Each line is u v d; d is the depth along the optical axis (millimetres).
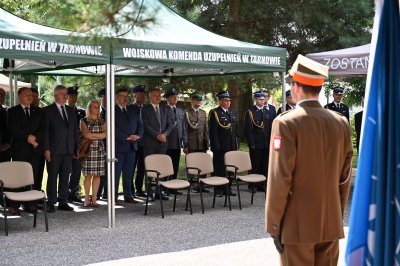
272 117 11305
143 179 10859
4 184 7758
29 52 7008
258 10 15195
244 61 9078
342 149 3785
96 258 6316
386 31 3092
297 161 3598
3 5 15930
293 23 15625
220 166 10867
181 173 16047
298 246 3635
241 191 11758
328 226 3672
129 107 9961
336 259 3811
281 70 9680
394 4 3080
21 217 8758
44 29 7465
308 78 3697
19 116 8805
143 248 6809
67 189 9406
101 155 9664
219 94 10922
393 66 3053
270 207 3609
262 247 6863
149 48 7992
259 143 11203
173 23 9055
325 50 15891
